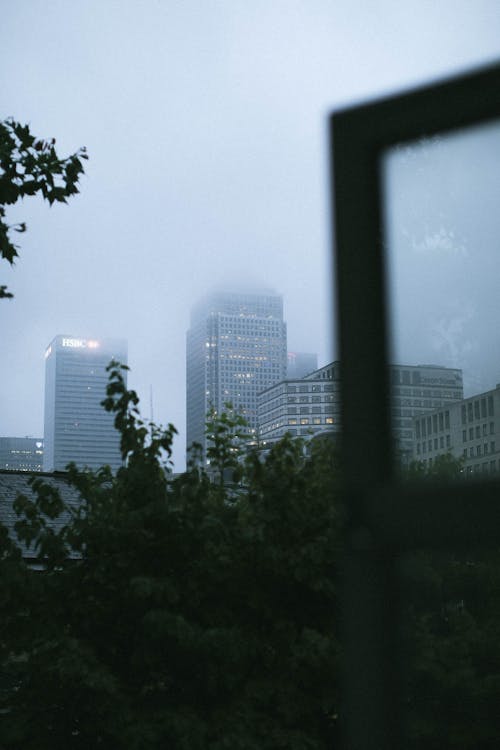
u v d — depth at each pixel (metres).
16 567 5.32
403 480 1.02
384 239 1.10
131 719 4.77
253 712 5.00
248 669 5.51
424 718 1.39
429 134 1.08
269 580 5.74
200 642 4.88
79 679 4.86
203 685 5.20
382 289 1.09
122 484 5.96
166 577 5.37
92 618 5.45
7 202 5.67
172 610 5.48
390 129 1.09
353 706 1.01
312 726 5.23
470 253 1.03
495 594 3.07
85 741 5.29
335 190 1.14
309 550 5.29
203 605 5.54
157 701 5.18
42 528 6.36
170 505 5.77
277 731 4.95
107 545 5.52
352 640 1.02
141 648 5.15
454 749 2.96
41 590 5.33
